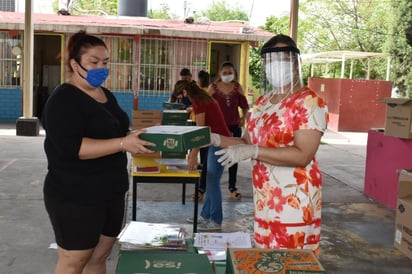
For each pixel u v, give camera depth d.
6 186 6.23
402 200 4.04
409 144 5.44
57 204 2.19
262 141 2.17
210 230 4.65
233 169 5.97
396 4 20.41
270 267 1.55
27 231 4.54
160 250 2.09
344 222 5.20
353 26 25.98
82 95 2.20
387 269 3.92
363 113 14.14
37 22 12.49
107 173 2.25
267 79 2.22
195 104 4.32
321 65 26.11
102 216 2.27
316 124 2.04
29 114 10.87
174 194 6.12
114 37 13.02
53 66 15.36
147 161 4.32
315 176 2.17
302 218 2.14
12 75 13.03
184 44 13.22
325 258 4.12
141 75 13.26
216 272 1.82
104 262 2.54
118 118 2.43
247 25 15.27
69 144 2.11
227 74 5.46
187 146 2.09
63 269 2.28
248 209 5.56
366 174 6.42
